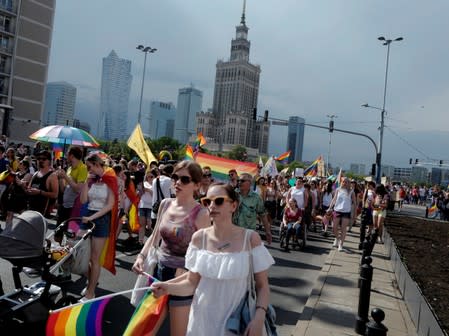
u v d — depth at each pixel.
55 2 67.00
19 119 62.72
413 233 13.05
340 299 6.59
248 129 144.88
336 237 11.87
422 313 4.94
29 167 10.98
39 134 9.20
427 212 29.64
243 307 2.66
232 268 2.66
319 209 16.59
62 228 4.89
